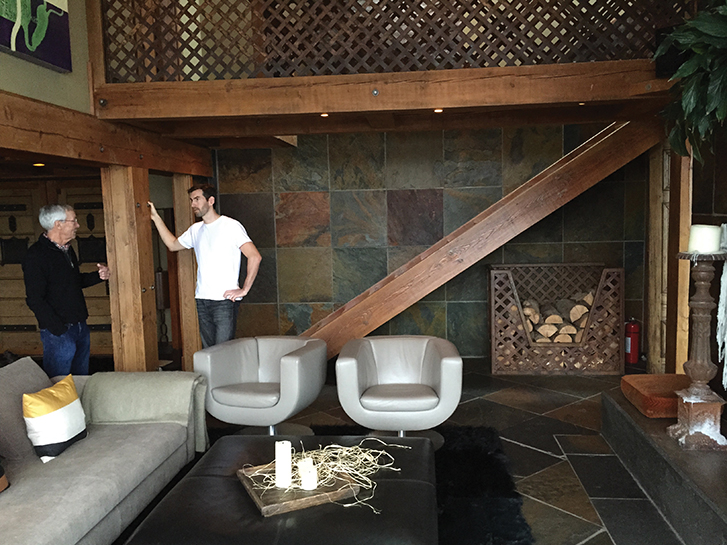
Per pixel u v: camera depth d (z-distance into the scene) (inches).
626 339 220.2
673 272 167.5
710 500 88.7
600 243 227.9
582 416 164.1
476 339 236.2
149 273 179.9
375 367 152.5
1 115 119.9
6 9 120.0
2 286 254.1
